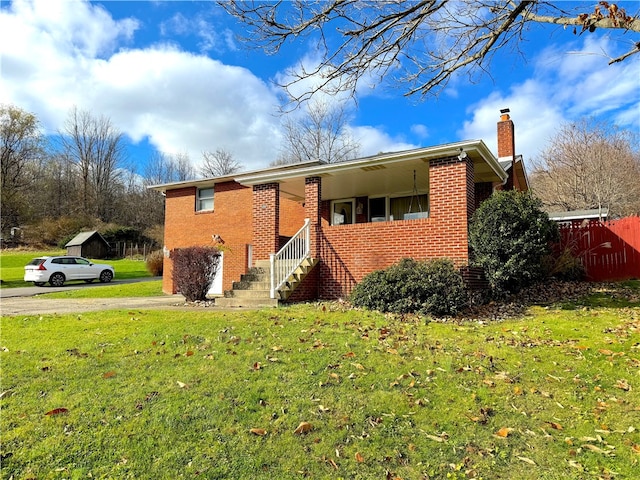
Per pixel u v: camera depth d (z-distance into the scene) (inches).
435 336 258.2
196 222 720.3
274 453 133.5
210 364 205.8
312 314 321.7
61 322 301.7
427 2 188.1
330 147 1346.0
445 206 386.6
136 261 1525.6
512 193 376.5
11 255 1509.6
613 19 151.6
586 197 1102.4
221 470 124.0
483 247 360.5
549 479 122.5
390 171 453.7
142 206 2217.0
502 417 158.7
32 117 1820.9
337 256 442.6
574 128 1176.2
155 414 154.4
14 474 120.5
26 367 199.0
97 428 144.6
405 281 334.0
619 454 134.6
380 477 123.6
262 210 500.4
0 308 412.5
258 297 408.2
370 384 184.5
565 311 335.3
